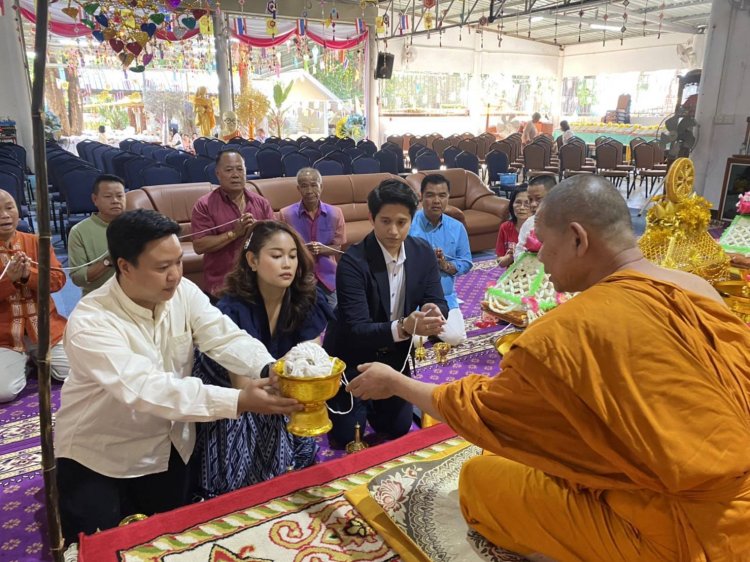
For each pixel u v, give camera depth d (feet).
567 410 3.26
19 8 30.22
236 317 6.16
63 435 5.37
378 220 6.68
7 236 9.55
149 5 23.39
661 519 3.29
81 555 4.40
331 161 24.31
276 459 6.24
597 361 3.19
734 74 26.08
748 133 25.58
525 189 11.92
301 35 37.78
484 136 43.70
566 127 40.50
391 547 4.57
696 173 27.94
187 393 4.78
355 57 43.09
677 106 32.24
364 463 5.79
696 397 3.09
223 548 4.53
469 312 13.79
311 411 4.72
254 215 11.79
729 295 7.68
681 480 3.03
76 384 5.24
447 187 10.87
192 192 15.42
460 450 5.94
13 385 9.26
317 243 11.84
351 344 7.02
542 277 7.55
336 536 4.72
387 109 50.57
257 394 4.73
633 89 50.85
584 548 3.78
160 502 5.92
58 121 35.37
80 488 5.35
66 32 32.12
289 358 4.64
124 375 4.76
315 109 44.24
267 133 41.78
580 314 3.33
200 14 27.53
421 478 5.44
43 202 2.84
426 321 6.33
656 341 3.18
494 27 52.90
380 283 6.97
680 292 3.54
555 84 57.77
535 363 3.31
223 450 5.92
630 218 3.89
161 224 4.77
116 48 22.58
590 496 3.69
